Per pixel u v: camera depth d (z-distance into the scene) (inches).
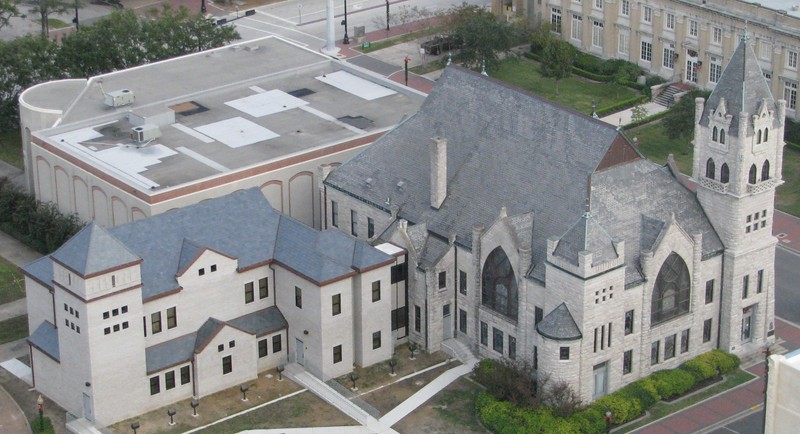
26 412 5836.6
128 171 6845.5
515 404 5733.3
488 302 6092.5
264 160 6939.0
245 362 5999.0
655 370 6028.5
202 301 5920.3
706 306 6117.1
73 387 5743.1
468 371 6102.4
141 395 5762.8
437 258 6136.8
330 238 6043.3
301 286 5959.6
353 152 7135.8
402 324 6279.5
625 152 5925.2
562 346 5625.0
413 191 6417.3
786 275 6943.9
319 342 5964.6
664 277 5900.6
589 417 5674.2
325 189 6776.6
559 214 5876.0
